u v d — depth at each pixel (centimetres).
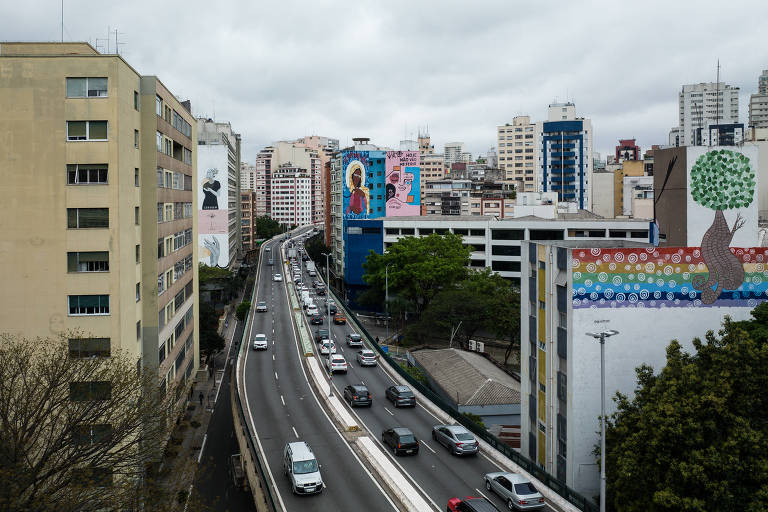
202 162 13988
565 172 19638
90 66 4291
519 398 5919
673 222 6275
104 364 3962
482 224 11762
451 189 18938
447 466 4284
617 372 4156
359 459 4478
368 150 16362
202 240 14012
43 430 3484
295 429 5162
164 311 5484
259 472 3809
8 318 4278
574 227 11325
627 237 11206
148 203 5153
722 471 3067
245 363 7638
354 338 8550
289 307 12056
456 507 3419
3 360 3553
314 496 3825
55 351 3825
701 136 17225
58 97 4281
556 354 4356
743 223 6072
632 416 3584
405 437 4503
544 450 4466
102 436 3516
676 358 3578
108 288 4319
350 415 5503
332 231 17700
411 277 10469
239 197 19525
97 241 4309
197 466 4288
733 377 3288
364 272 13112
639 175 19950
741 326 3991
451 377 6594
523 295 4900
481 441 4788
